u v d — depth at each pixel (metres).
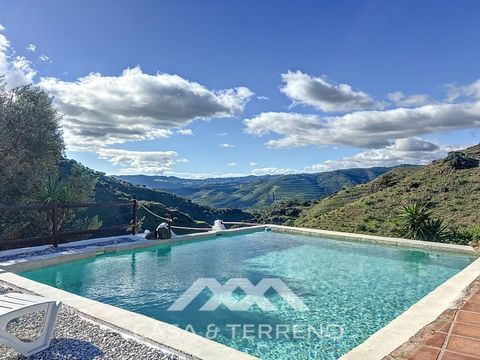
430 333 3.23
